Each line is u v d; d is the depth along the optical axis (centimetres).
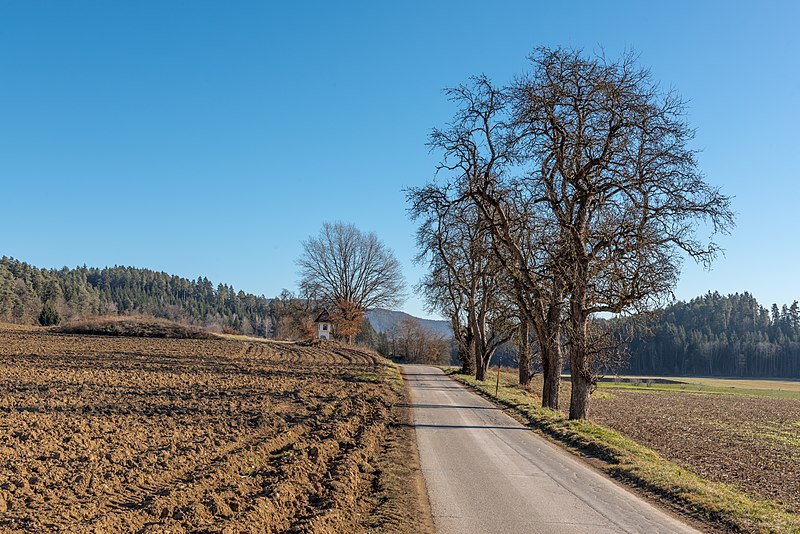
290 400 2495
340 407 2339
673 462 1908
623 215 2320
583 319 2395
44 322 9844
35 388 2550
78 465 1162
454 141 2689
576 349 2386
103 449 1330
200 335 7625
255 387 2969
